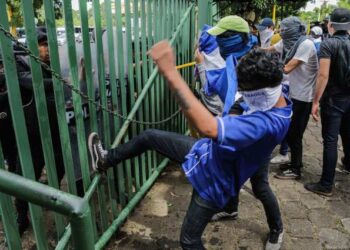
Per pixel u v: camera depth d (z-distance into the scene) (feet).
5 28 5.32
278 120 5.71
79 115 7.34
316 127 18.37
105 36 9.07
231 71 7.13
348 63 10.12
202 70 9.02
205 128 5.16
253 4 22.62
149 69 10.49
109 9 7.98
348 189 11.87
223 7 22.24
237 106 6.60
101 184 8.46
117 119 8.87
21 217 8.84
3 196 5.60
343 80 10.32
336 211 10.57
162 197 11.29
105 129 8.29
